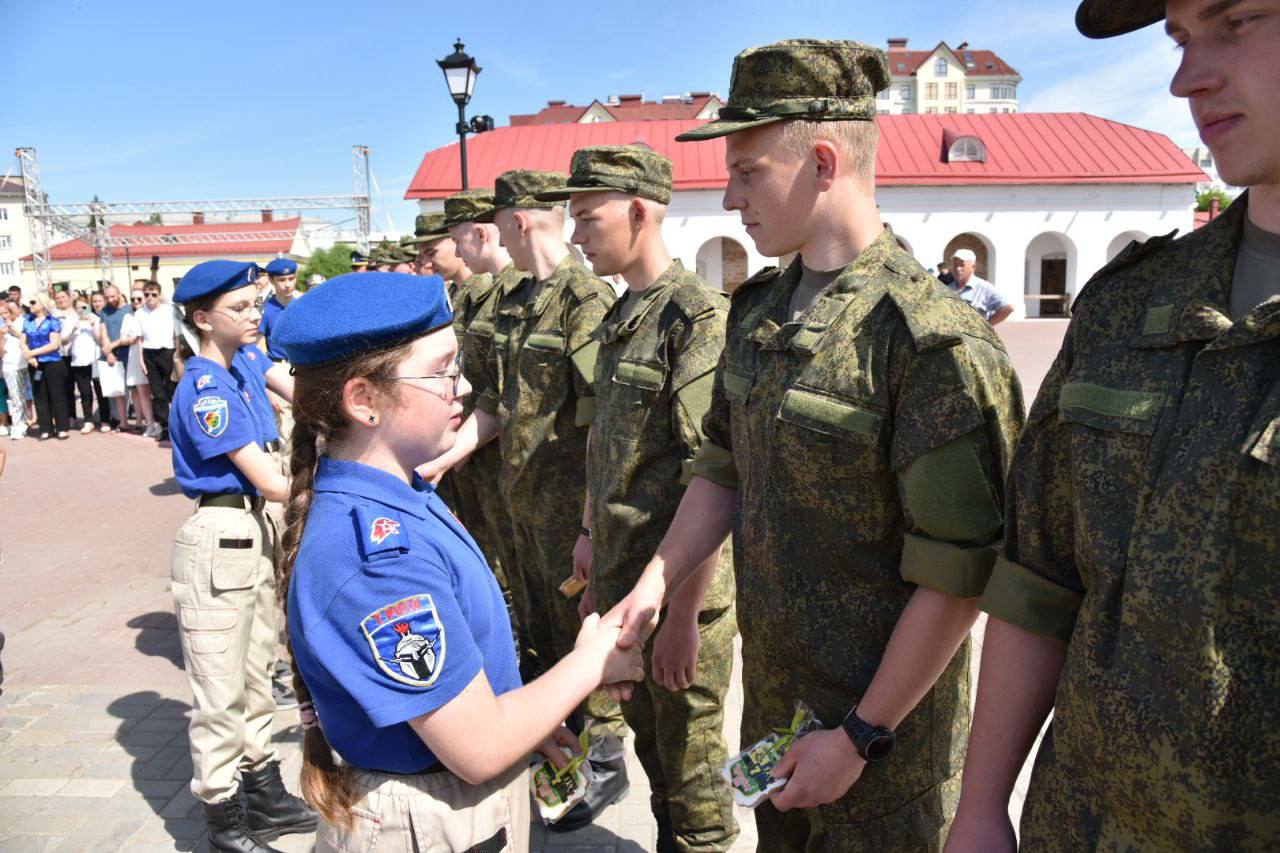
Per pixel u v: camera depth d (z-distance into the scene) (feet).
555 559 11.04
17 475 31.86
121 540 23.06
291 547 4.79
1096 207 93.30
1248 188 3.55
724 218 90.22
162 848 10.03
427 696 4.33
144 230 176.76
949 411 4.78
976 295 29.63
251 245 175.01
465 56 32.09
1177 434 3.49
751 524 5.78
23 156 91.50
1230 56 3.28
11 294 41.50
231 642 9.36
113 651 15.70
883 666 5.02
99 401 43.50
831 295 5.41
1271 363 3.30
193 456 9.30
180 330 9.61
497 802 4.93
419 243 18.39
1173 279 3.74
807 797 5.11
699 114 147.84
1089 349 3.96
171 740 12.41
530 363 10.88
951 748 5.73
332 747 4.87
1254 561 3.22
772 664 5.75
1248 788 3.26
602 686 5.63
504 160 92.02
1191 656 3.33
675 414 8.09
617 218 8.77
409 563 4.38
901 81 266.36
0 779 11.41
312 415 4.66
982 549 4.78
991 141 96.37
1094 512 3.77
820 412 5.18
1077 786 3.85
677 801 8.39
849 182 5.55
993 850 4.13
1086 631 3.80
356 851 4.78
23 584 19.53
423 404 4.67
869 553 5.35
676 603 7.41
